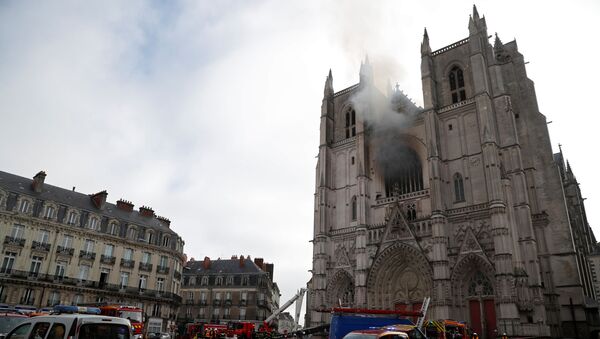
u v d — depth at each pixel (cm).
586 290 6156
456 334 3881
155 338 5997
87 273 6394
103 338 1664
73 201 6700
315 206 7150
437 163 5841
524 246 5041
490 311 4972
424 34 6875
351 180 7050
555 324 4950
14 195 5934
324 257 6656
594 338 5128
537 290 4759
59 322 1652
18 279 5684
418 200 6125
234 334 5519
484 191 5531
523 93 6347
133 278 6881
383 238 6031
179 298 7794
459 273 5250
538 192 5731
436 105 6397
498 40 6894
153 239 7306
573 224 6581
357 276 6078
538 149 5931
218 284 9719
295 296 5866
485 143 5497
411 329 2222
